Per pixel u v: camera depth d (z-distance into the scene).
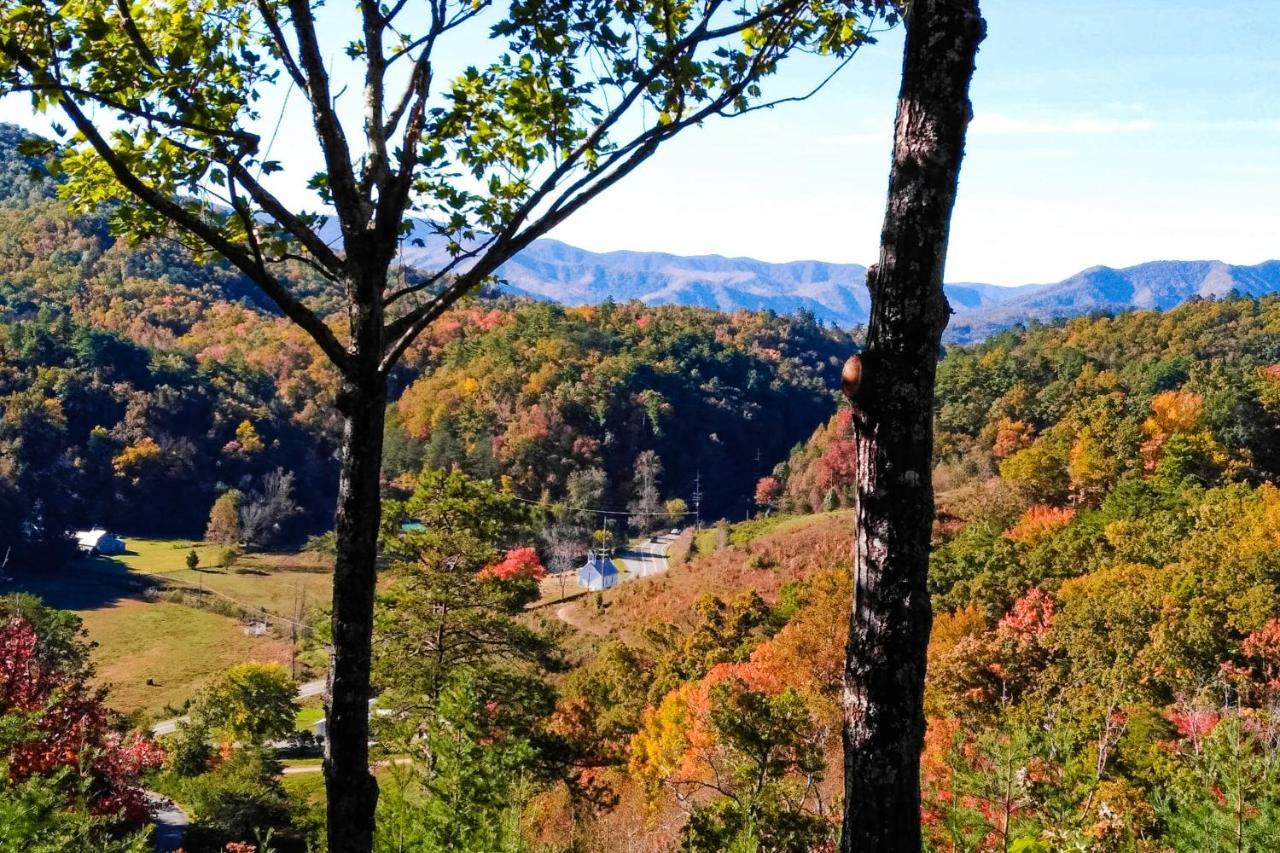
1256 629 22.14
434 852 5.91
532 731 16.52
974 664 23.59
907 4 3.01
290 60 3.80
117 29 3.67
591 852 12.57
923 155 2.86
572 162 3.71
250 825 19.67
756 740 11.31
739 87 3.79
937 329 2.90
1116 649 23.58
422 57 3.83
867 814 2.87
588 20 3.67
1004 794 7.03
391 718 15.77
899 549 2.88
